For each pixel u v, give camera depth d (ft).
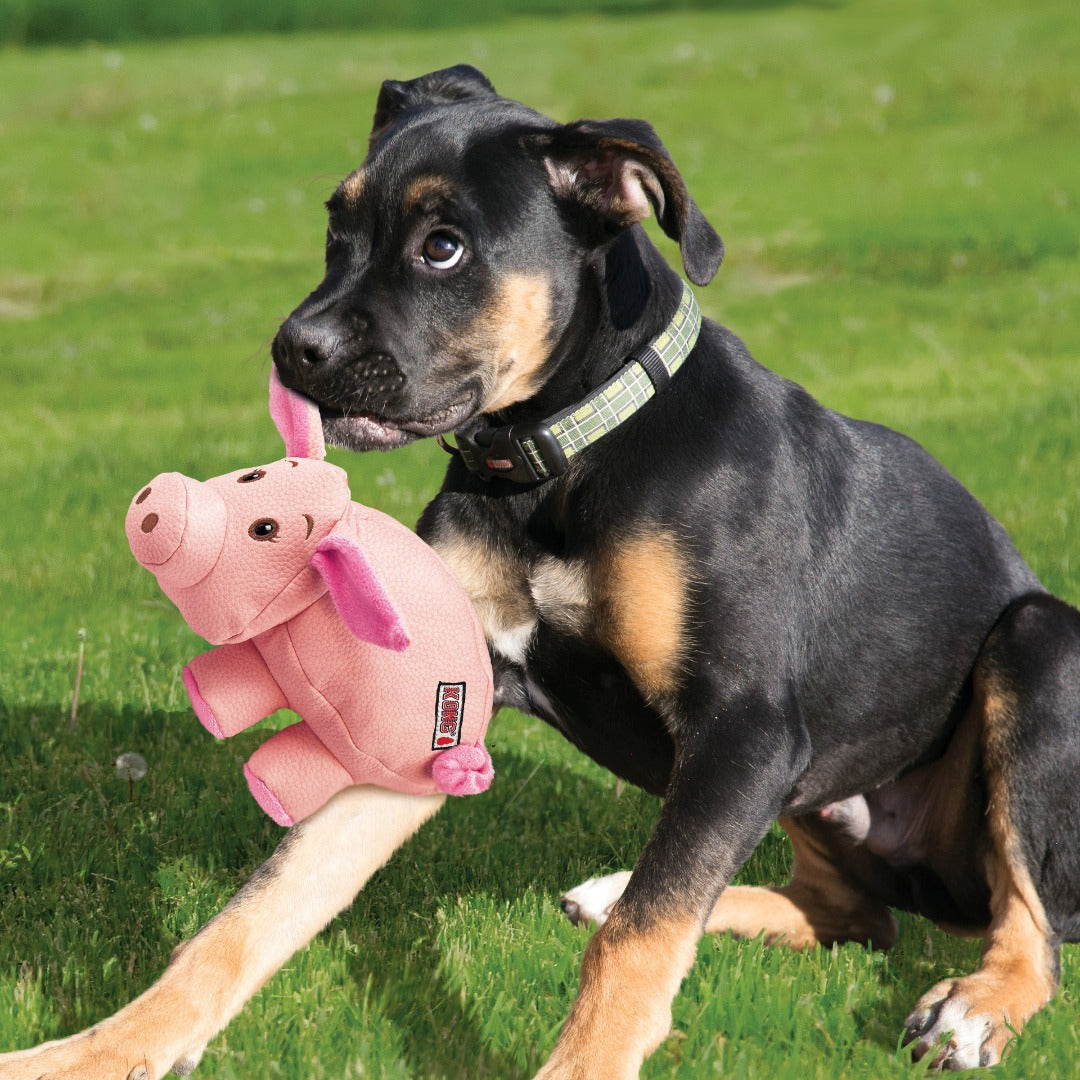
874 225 58.29
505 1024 12.44
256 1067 11.43
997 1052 12.44
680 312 13.80
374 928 14.58
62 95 92.32
